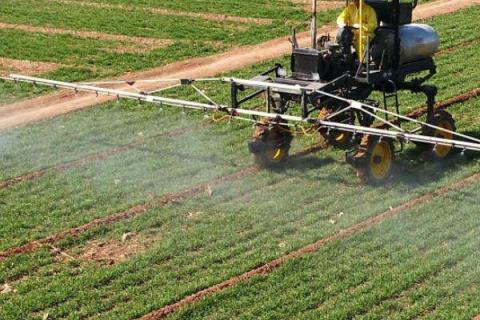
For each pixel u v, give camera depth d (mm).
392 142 27688
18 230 25234
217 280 22062
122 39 48906
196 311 20797
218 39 48812
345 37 27312
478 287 21328
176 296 21375
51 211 26484
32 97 38438
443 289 21266
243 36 49219
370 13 27297
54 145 31875
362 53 27406
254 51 45875
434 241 23641
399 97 35875
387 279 21812
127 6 57031
